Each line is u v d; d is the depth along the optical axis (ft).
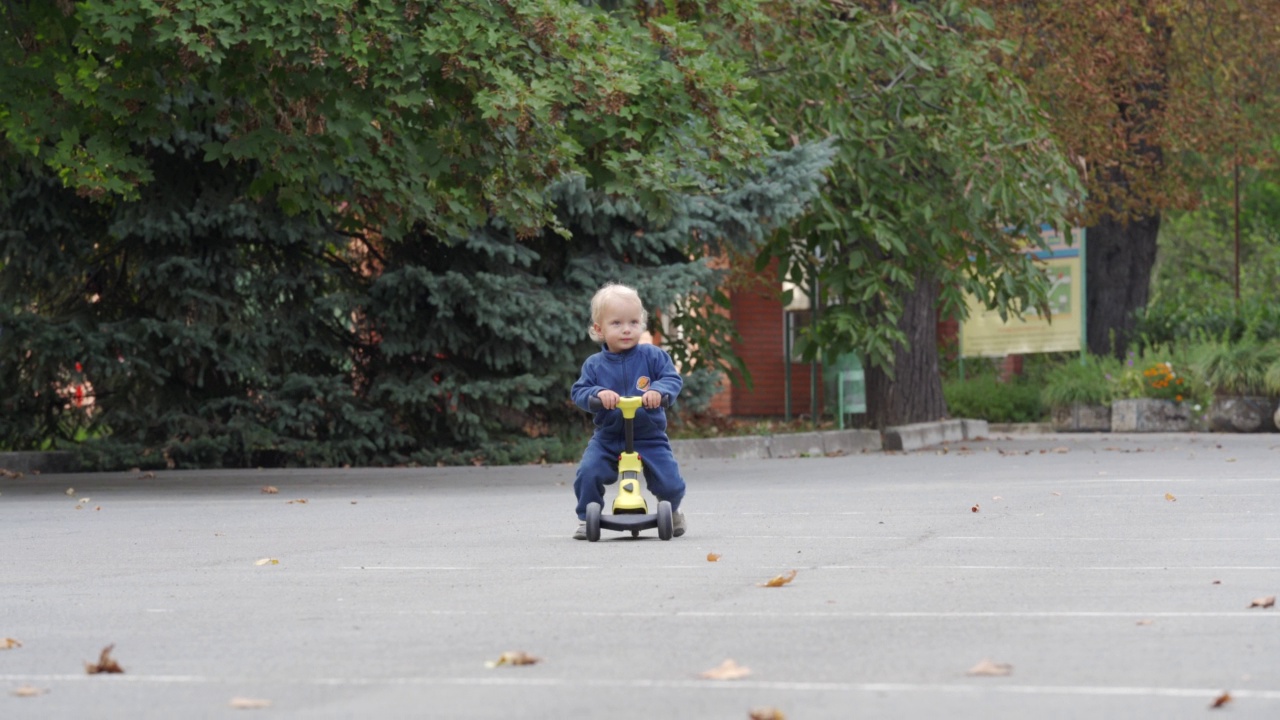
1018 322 153.89
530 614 28.73
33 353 84.99
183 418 86.84
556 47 66.49
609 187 70.59
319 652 24.84
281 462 90.84
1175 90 147.23
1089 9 128.26
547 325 87.97
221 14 61.82
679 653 24.00
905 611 28.37
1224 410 137.90
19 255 84.33
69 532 49.90
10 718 20.20
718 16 81.15
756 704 19.94
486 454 90.17
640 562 37.47
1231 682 21.16
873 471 80.38
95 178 68.23
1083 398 145.59
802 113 98.84
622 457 43.21
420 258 91.35
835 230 104.22
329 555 41.04
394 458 90.02
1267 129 158.40
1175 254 237.45
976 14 103.71
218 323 86.22
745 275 156.87
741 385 179.83
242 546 44.24
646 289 89.45
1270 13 144.36
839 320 102.83
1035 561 36.94
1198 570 34.76
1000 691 20.61
